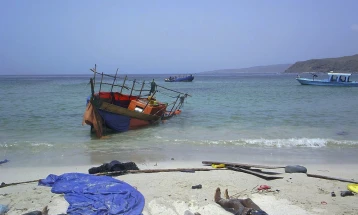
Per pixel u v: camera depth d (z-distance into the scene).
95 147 12.11
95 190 6.84
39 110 22.84
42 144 12.52
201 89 50.16
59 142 13.00
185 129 15.94
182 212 6.09
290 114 20.47
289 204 6.47
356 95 34.78
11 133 14.92
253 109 23.25
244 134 14.44
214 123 17.58
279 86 55.31
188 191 7.16
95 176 7.70
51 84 70.56
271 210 6.17
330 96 33.78
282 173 8.59
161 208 6.25
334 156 10.70
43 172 8.82
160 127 16.64
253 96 34.50
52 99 31.42
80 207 6.03
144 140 13.38
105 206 6.05
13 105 25.92
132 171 8.52
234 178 8.14
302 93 38.06
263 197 6.85
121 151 11.44
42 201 6.55
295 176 8.35
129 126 16.08
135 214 5.84
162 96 38.66
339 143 12.50
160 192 7.09
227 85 63.97
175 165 9.50
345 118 18.78
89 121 13.97
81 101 29.25
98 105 14.25
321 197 6.87
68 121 18.31
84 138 13.90
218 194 6.69
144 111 17.98
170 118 19.62
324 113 20.86
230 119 18.80
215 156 10.66
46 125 17.06
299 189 7.36
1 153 11.13
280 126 16.38
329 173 8.72
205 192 7.11
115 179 7.54
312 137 13.70
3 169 9.15
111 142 13.02
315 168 9.24
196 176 8.27
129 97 19.84
